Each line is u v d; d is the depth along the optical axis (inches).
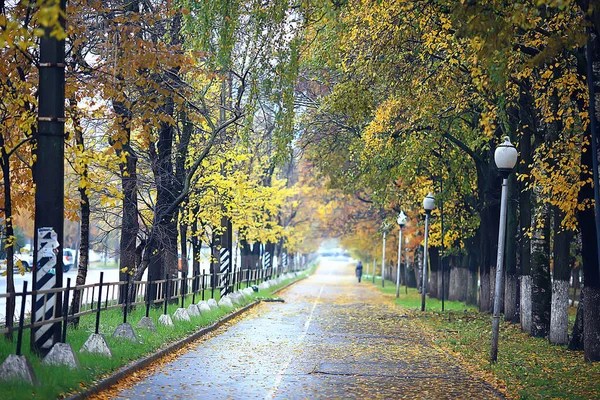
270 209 1966.0
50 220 539.5
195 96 912.9
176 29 851.4
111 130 692.7
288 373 621.3
